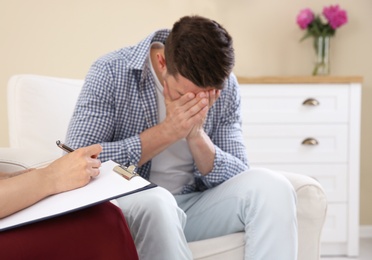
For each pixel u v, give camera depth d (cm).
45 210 110
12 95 197
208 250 155
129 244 118
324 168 304
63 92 204
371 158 347
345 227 306
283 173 181
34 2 325
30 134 193
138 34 331
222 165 176
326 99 301
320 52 324
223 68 152
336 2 337
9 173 142
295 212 156
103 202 113
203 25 153
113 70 174
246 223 159
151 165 180
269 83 298
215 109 187
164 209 138
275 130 301
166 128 165
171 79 159
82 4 328
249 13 335
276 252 152
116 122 175
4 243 103
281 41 337
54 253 107
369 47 341
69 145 165
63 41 328
